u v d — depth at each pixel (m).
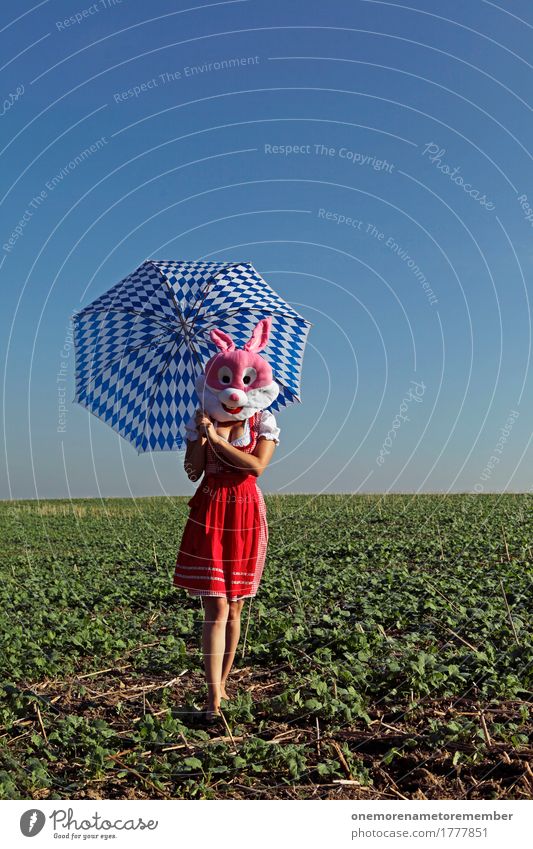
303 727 4.71
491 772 4.02
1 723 4.98
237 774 4.13
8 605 8.77
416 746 4.36
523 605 7.26
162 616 7.96
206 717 4.90
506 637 6.02
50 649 6.68
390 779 4.04
